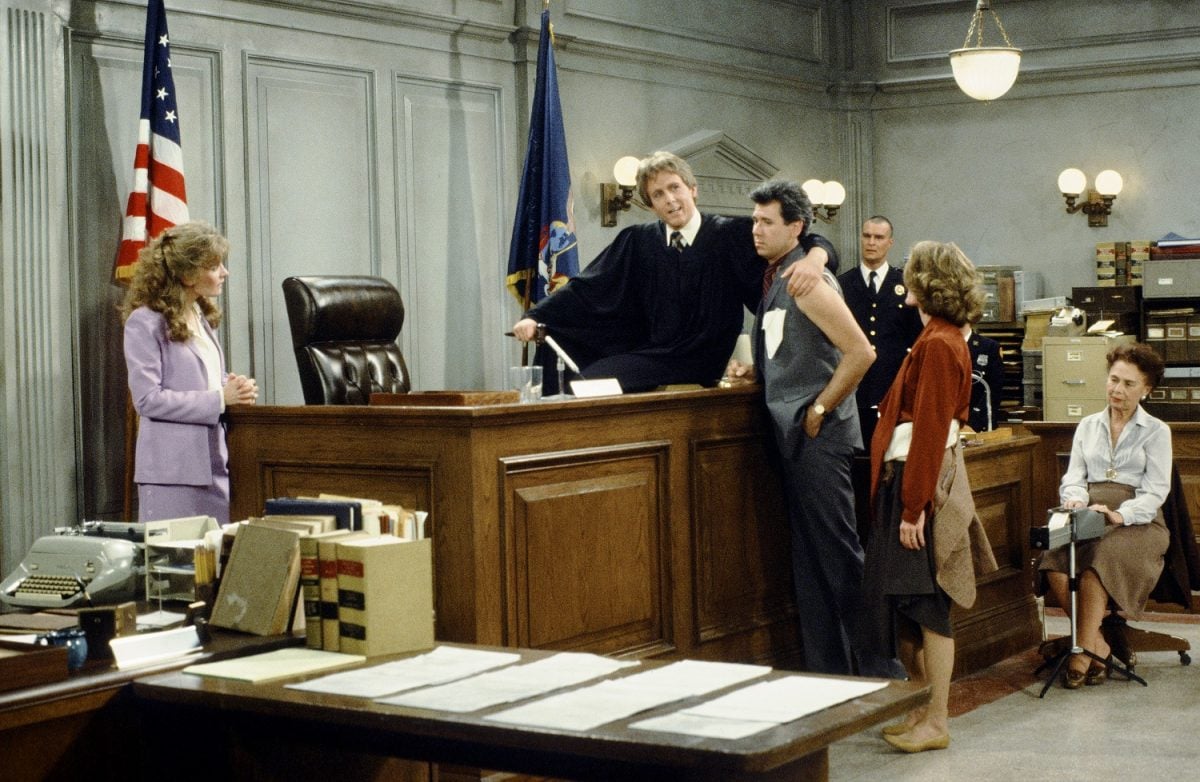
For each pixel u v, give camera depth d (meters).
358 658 2.67
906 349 6.53
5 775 2.36
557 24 7.66
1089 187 9.24
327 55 6.59
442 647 2.79
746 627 4.40
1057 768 3.99
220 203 6.16
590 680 2.47
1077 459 5.24
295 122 6.46
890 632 4.13
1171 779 3.86
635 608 3.99
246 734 2.70
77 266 5.64
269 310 6.36
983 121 9.48
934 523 4.07
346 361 5.75
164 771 2.60
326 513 2.94
